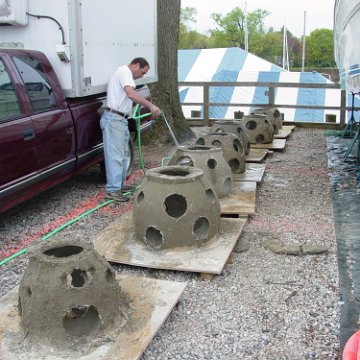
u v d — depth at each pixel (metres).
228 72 19.88
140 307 3.57
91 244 3.44
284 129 11.93
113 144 6.30
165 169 4.83
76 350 3.10
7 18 5.70
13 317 3.44
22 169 5.12
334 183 7.39
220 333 3.50
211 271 4.18
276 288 4.12
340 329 3.52
